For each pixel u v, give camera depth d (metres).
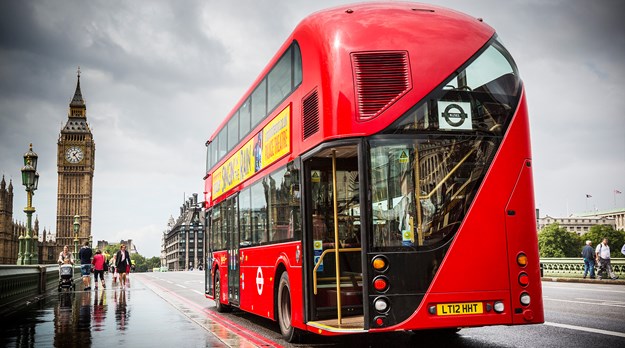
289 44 9.92
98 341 10.48
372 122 7.77
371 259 7.55
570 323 11.34
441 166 7.75
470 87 7.97
